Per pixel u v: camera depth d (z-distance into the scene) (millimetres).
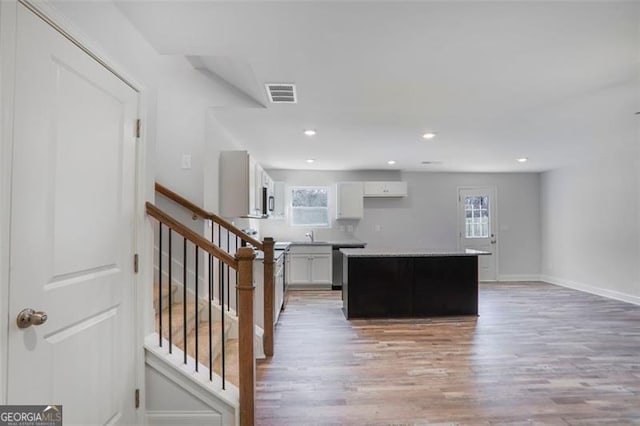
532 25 1876
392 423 2193
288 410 2332
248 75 2807
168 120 3152
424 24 1870
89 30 1550
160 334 2082
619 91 2814
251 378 1986
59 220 1377
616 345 3521
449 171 7105
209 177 3311
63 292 1397
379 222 7086
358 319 4430
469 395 2531
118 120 1787
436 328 4090
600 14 1773
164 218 2039
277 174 6922
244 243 3605
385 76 2527
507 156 5535
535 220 7172
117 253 1772
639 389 2623
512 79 2582
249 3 1686
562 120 3604
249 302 1993
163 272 3133
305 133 4086
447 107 3201
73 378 1455
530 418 2246
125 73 1844
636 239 5129
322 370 2939
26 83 1218
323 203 7035
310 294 5906
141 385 1961
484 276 7172
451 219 7141
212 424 1996
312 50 2170
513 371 2928
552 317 4527
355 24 1872
